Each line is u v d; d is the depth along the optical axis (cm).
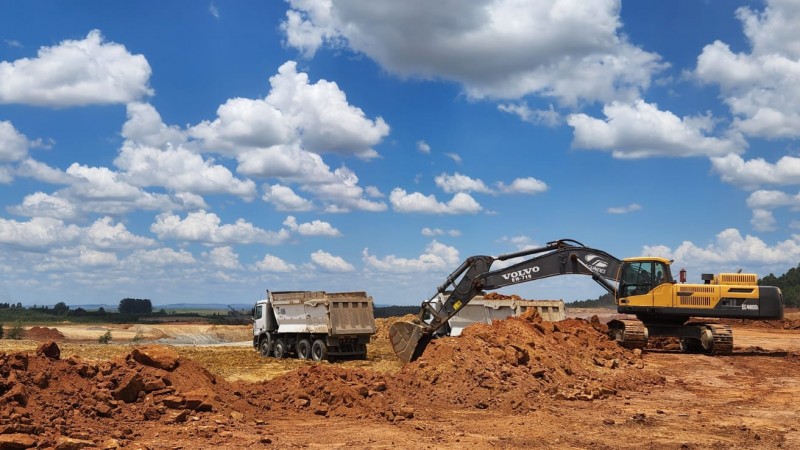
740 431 1410
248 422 1370
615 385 1997
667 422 1498
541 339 2312
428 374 1880
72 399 1270
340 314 2647
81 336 4788
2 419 1105
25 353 1311
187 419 1327
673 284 2836
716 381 2158
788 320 5244
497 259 2627
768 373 2334
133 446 1103
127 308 10450
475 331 2205
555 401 1747
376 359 2745
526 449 1234
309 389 1591
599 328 2955
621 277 2886
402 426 1405
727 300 2788
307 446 1202
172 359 1502
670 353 2939
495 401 1692
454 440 1286
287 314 2839
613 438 1337
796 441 1324
